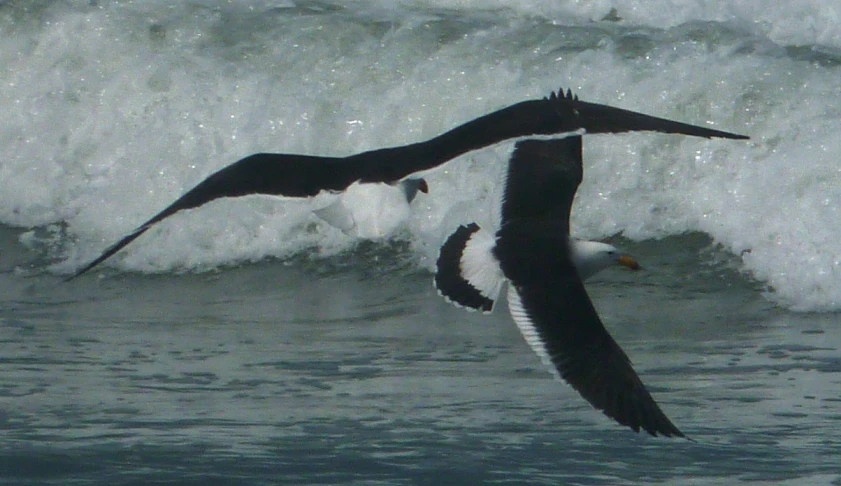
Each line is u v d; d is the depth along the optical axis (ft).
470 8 61.21
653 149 52.95
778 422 34.35
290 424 34.55
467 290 22.17
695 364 39.68
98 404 36.14
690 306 46.52
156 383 38.06
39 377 38.58
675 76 55.01
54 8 61.36
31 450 32.60
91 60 60.13
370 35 58.65
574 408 35.63
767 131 52.80
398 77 57.26
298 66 58.18
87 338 43.09
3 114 59.82
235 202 53.36
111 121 58.54
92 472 31.32
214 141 57.16
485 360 40.32
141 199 56.39
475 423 34.53
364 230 22.21
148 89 58.80
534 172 24.13
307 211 53.11
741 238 50.31
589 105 23.88
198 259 52.80
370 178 22.81
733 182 51.78
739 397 36.40
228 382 38.22
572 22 59.88
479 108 56.13
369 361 40.37
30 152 58.80
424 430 34.06
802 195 50.52
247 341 42.86
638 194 52.65
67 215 56.49
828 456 31.91
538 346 21.53
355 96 57.06
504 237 22.81
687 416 34.94
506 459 32.01
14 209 57.00
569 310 21.74
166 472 31.27
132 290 50.08
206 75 58.39
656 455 32.22
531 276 22.16
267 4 61.57
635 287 48.57
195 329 44.52
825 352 40.63
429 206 53.06
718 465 31.53
